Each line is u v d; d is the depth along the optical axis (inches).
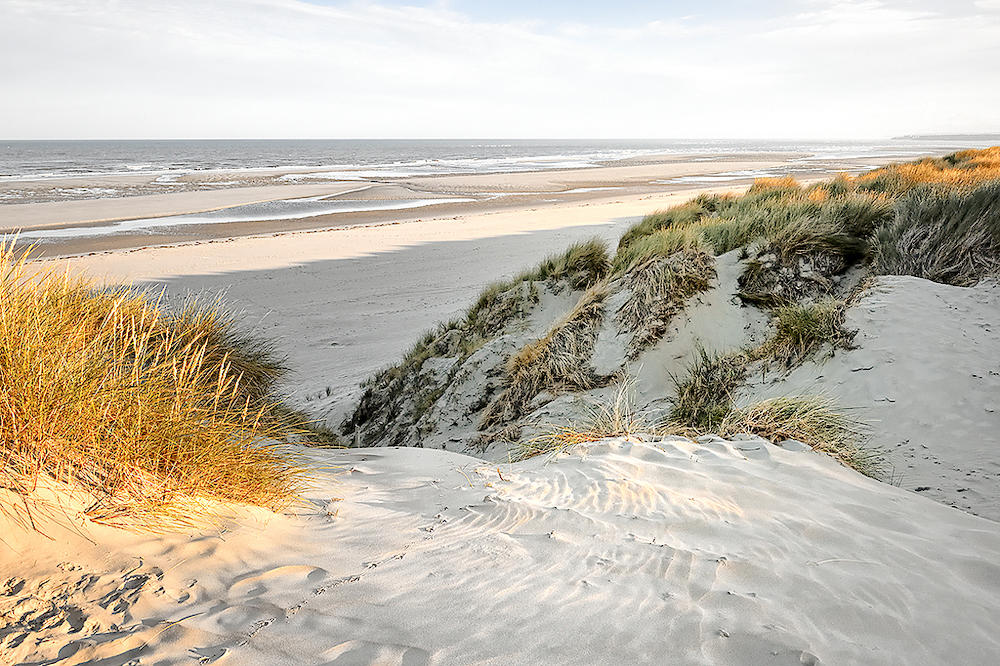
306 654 86.0
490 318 441.4
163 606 96.7
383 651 86.7
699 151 7696.9
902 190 529.3
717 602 100.3
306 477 170.1
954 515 146.8
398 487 175.0
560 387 317.1
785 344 279.7
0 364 115.1
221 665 82.9
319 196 2094.0
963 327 262.5
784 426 208.4
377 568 115.7
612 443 197.2
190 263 918.4
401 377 432.8
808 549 121.6
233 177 3070.9
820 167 3380.9
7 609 89.5
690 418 247.8
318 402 453.1
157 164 4544.8
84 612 92.0
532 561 117.9
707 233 382.6
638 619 95.1
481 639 90.1
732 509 141.6
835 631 93.1
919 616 98.3
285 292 757.9
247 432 156.6
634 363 311.3
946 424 216.4
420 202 1916.8
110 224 1421.0
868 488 162.2
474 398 365.1
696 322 316.2
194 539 117.3
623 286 356.8
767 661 84.7
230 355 274.2
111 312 165.3
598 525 134.0
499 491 165.2
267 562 115.8
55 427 114.3
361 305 701.9
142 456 124.6
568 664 83.9
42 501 107.8
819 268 334.0
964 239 320.5
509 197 2074.3
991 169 700.7
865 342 261.9
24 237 1211.2
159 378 146.6
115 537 110.7
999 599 105.1
